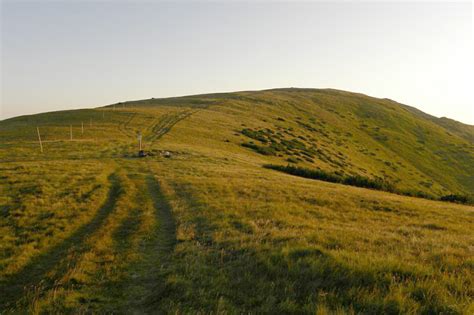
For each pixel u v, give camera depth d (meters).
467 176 90.75
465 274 7.67
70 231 13.73
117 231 13.80
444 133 129.25
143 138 54.94
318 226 14.21
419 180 79.25
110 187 23.89
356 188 33.56
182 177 28.45
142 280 8.88
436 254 9.42
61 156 39.78
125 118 70.88
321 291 6.98
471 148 113.00
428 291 6.63
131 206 18.23
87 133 56.84
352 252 9.26
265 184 26.81
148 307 7.30
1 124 69.19
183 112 82.88
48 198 19.31
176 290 7.72
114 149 45.25
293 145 69.06
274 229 13.15
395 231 14.46
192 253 10.61
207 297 7.27
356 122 120.75
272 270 8.29
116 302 7.63
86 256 10.52
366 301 6.41
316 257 8.76
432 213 20.69
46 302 7.55
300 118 107.06
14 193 20.59
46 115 77.06
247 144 59.53
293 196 22.42
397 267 7.80
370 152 90.50
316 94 154.00
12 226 14.39
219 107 97.44
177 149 46.00
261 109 105.94
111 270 9.52
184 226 14.08
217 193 22.11
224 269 8.90
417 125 131.00
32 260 10.66
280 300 6.93
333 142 87.69
